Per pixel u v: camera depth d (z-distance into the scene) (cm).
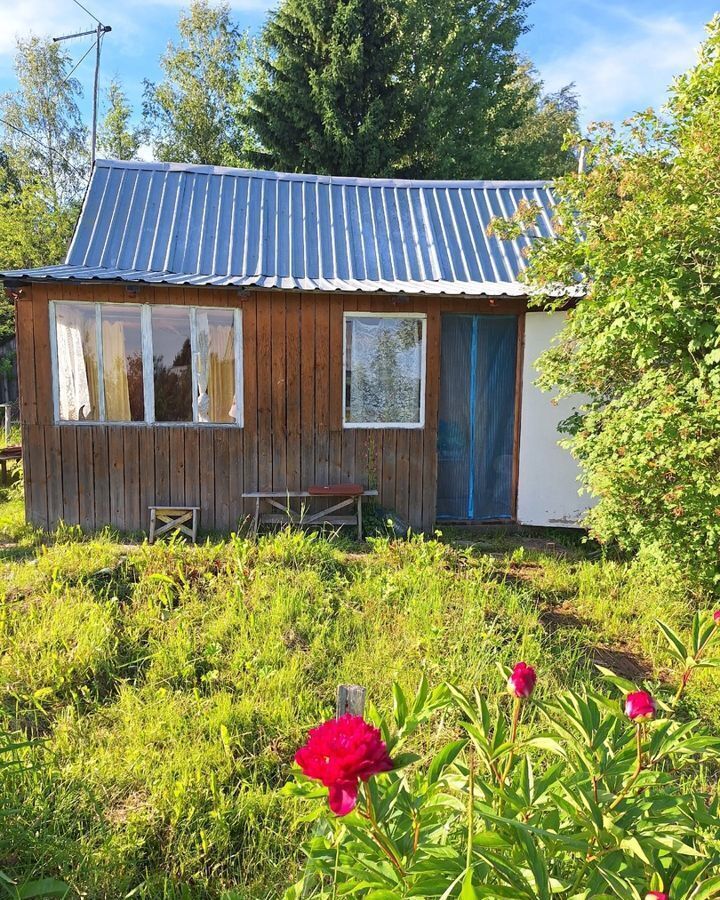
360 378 716
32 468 672
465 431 764
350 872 166
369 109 1811
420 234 821
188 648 405
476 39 2055
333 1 1836
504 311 728
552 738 186
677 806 168
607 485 488
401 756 148
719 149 433
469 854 142
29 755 288
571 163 2331
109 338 675
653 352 471
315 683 378
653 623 469
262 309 688
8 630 419
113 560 545
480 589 500
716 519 449
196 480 698
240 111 1944
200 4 2759
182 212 801
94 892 234
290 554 556
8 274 598
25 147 2528
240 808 277
